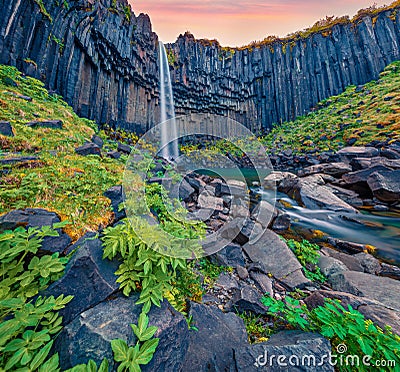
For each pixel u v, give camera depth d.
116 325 1.51
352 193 11.52
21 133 5.88
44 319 1.51
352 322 1.87
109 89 21.88
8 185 3.09
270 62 42.66
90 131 11.29
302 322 2.19
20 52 12.32
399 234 6.82
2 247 1.74
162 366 1.44
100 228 2.94
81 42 16.78
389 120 19.83
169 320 1.66
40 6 13.24
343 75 37.41
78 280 1.76
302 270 3.98
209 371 1.72
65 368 1.27
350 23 38.38
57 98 13.38
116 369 1.25
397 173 10.39
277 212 6.82
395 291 3.05
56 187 3.42
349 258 4.62
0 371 1.14
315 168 16.09
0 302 1.40
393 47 35.00
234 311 2.74
